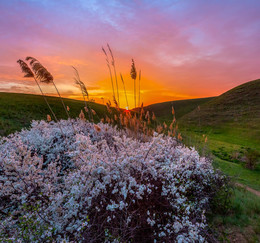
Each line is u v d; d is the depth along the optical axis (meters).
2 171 3.31
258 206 4.73
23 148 3.60
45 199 2.65
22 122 19.30
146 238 2.46
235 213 4.21
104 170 2.65
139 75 5.68
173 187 2.87
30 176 2.99
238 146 28.41
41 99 32.06
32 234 2.04
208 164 4.51
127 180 2.84
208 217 3.90
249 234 3.44
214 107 56.72
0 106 23.08
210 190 4.10
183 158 3.85
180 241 2.24
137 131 5.82
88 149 3.00
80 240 2.01
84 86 5.28
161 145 3.60
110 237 2.19
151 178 3.04
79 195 2.43
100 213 2.44
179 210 2.77
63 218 2.28
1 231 2.13
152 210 2.72
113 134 6.16
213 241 2.90
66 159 4.29
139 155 3.02
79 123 6.52
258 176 14.19
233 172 13.69
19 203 2.73
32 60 4.21
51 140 4.70
